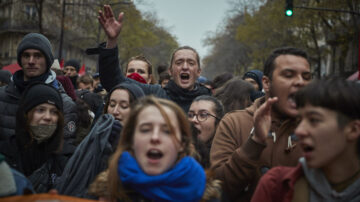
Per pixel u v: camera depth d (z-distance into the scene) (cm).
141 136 198
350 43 2650
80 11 2931
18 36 3581
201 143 265
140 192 196
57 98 291
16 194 190
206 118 326
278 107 245
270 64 248
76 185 255
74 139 335
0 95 339
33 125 283
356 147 176
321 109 172
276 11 2566
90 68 4797
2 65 3766
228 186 241
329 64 3341
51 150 289
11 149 309
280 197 192
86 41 3441
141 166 198
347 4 2116
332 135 171
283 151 243
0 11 3712
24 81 349
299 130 177
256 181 245
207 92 441
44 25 2941
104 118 282
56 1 2759
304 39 2662
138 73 505
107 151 261
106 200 206
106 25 375
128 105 311
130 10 3044
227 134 266
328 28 2384
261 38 3272
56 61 696
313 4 2353
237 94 403
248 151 228
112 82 389
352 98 170
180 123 210
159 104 204
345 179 176
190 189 196
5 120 324
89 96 548
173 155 200
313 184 178
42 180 284
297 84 236
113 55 381
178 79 422
